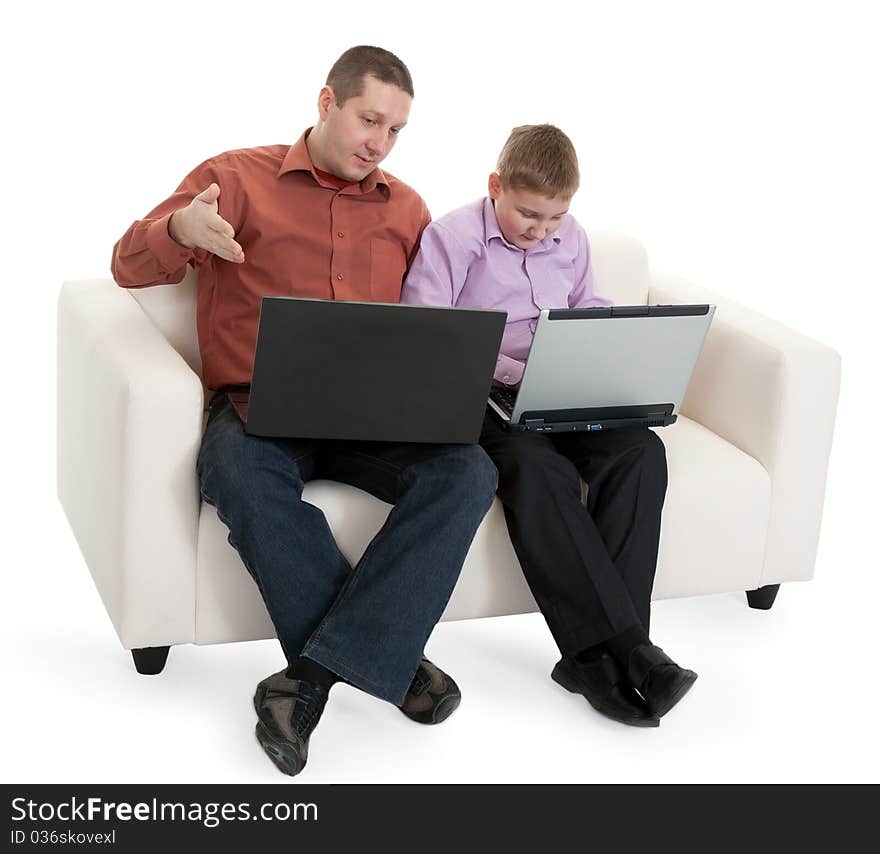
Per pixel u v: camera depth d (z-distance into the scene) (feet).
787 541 13.87
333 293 13.28
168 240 12.42
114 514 12.25
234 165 13.23
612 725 12.39
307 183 13.30
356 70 12.78
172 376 12.10
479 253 13.57
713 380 14.16
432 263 13.46
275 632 12.57
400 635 11.74
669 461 13.47
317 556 11.93
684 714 12.60
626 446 12.90
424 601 11.84
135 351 12.51
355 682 11.66
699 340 12.70
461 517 12.00
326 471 12.73
